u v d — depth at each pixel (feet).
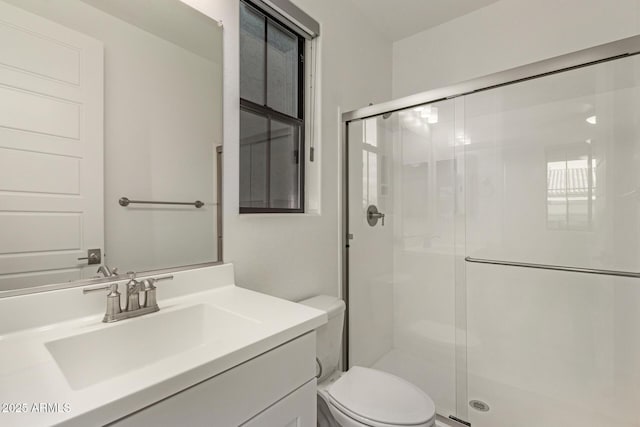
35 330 2.50
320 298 5.27
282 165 5.38
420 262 6.96
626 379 4.93
